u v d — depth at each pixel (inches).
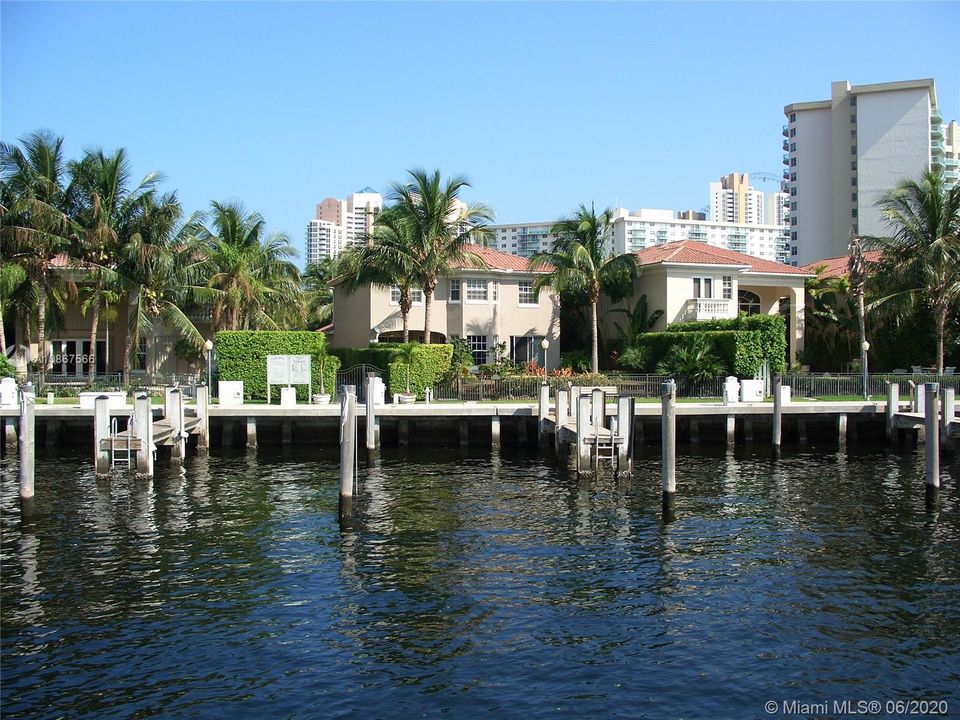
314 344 1557.6
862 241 1838.1
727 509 860.6
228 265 1889.8
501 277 2016.5
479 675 466.0
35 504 879.1
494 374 1705.2
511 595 593.0
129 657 488.4
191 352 1914.4
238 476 1050.7
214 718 419.2
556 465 1143.6
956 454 1228.5
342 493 792.3
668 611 561.9
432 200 1764.3
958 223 1776.6
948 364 1882.4
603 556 689.0
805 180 4982.8
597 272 1888.5
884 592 599.5
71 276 1782.7
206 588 607.5
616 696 442.6
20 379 1571.1
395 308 1972.2
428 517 824.9
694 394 1588.3
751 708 432.1
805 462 1173.1
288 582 621.3
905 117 4515.3
